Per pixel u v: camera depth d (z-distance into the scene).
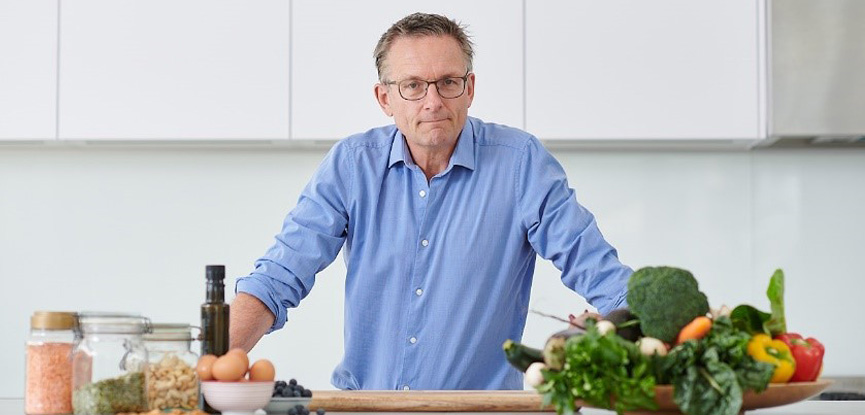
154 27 3.33
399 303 2.36
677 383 1.34
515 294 2.42
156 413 1.47
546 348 1.38
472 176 2.36
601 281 2.26
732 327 1.41
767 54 3.28
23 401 1.93
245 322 2.13
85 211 3.65
